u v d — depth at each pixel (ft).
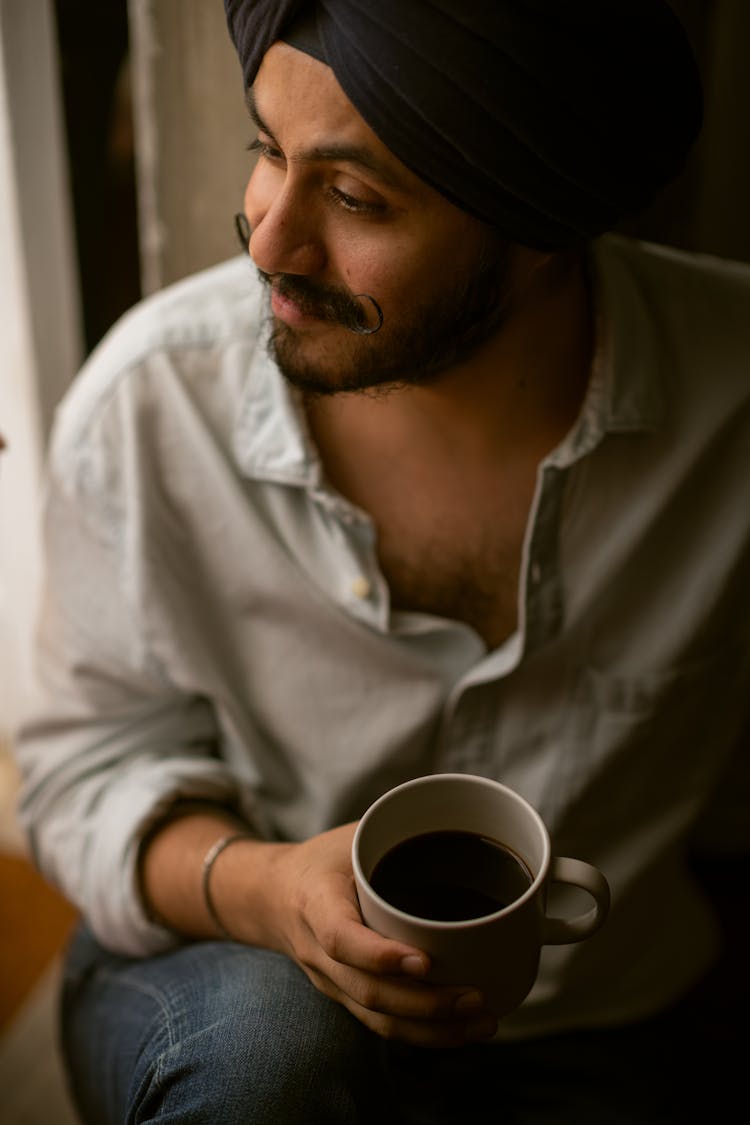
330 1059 2.42
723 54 3.78
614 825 3.27
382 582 2.84
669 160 2.28
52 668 3.22
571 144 2.08
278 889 2.44
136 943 2.91
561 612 2.91
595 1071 3.27
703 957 3.64
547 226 2.21
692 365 2.93
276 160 2.18
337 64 1.93
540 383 2.74
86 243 4.11
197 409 2.90
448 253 2.19
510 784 3.12
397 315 2.23
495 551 2.91
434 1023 2.12
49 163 3.84
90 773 3.14
